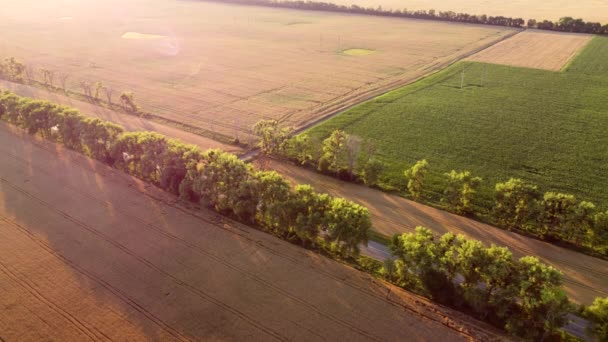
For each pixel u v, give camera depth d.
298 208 43.84
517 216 48.12
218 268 41.12
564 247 45.62
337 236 40.62
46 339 33.56
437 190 56.59
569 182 57.53
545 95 90.00
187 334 33.75
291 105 90.12
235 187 48.81
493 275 34.00
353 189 58.12
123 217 49.31
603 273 41.75
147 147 56.97
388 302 37.12
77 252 43.31
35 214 49.72
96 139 62.50
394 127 76.50
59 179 57.78
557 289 32.53
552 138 70.31
